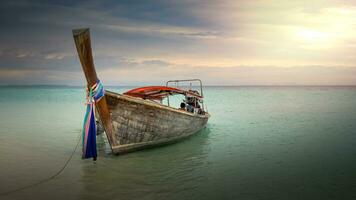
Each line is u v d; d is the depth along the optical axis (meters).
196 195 8.73
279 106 44.41
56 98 69.00
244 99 69.56
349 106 43.16
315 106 43.75
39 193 8.72
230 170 11.12
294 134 19.16
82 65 10.35
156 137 13.59
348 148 14.82
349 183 9.70
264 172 10.91
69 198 8.39
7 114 31.02
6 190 8.92
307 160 12.57
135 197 8.53
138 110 12.22
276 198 8.52
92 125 11.21
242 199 8.47
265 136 18.47
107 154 13.26
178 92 16.62
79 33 9.71
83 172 10.73
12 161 12.11
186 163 12.02
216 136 18.44
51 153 13.54
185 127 15.53
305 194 8.83
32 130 20.22
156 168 11.28
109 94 11.29
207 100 64.75
